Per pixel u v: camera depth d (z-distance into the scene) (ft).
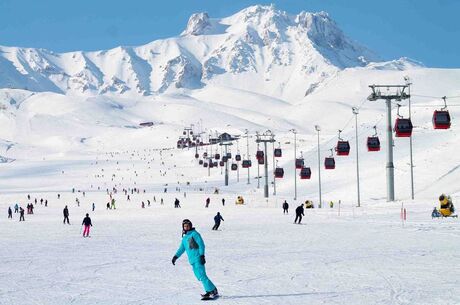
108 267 73.46
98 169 645.92
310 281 59.26
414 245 90.27
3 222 188.44
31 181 580.30
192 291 55.31
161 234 129.08
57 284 60.29
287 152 562.66
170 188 467.11
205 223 164.35
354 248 89.20
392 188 223.10
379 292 51.90
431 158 282.77
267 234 121.60
